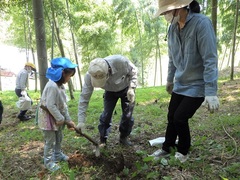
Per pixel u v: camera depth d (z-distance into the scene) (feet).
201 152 10.74
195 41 8.50
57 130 10.77
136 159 10.85
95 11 38.17
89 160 10.80
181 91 9.46
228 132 12.65
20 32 42.16
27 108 19.76
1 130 17.97
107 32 42.19
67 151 12.57
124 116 12.29
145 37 52.65
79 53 51.44
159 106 21.16
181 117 9.27
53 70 10.13
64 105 10.72
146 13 46.55
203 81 9.12
